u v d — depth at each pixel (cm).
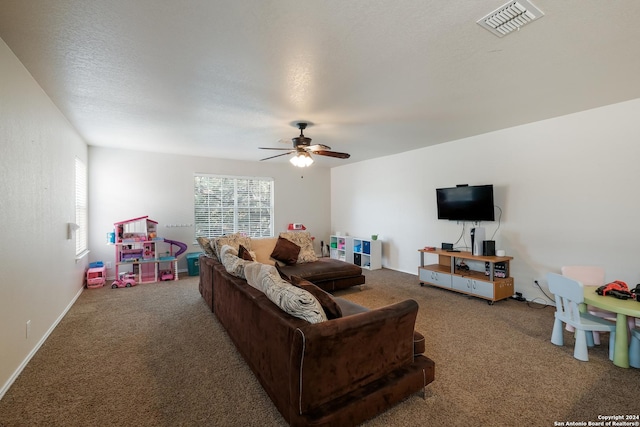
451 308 364
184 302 388
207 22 177
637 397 191
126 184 535
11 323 205
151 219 558
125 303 384
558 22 179
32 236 244
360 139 471
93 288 457
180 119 360
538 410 179
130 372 221
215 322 319
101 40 195
